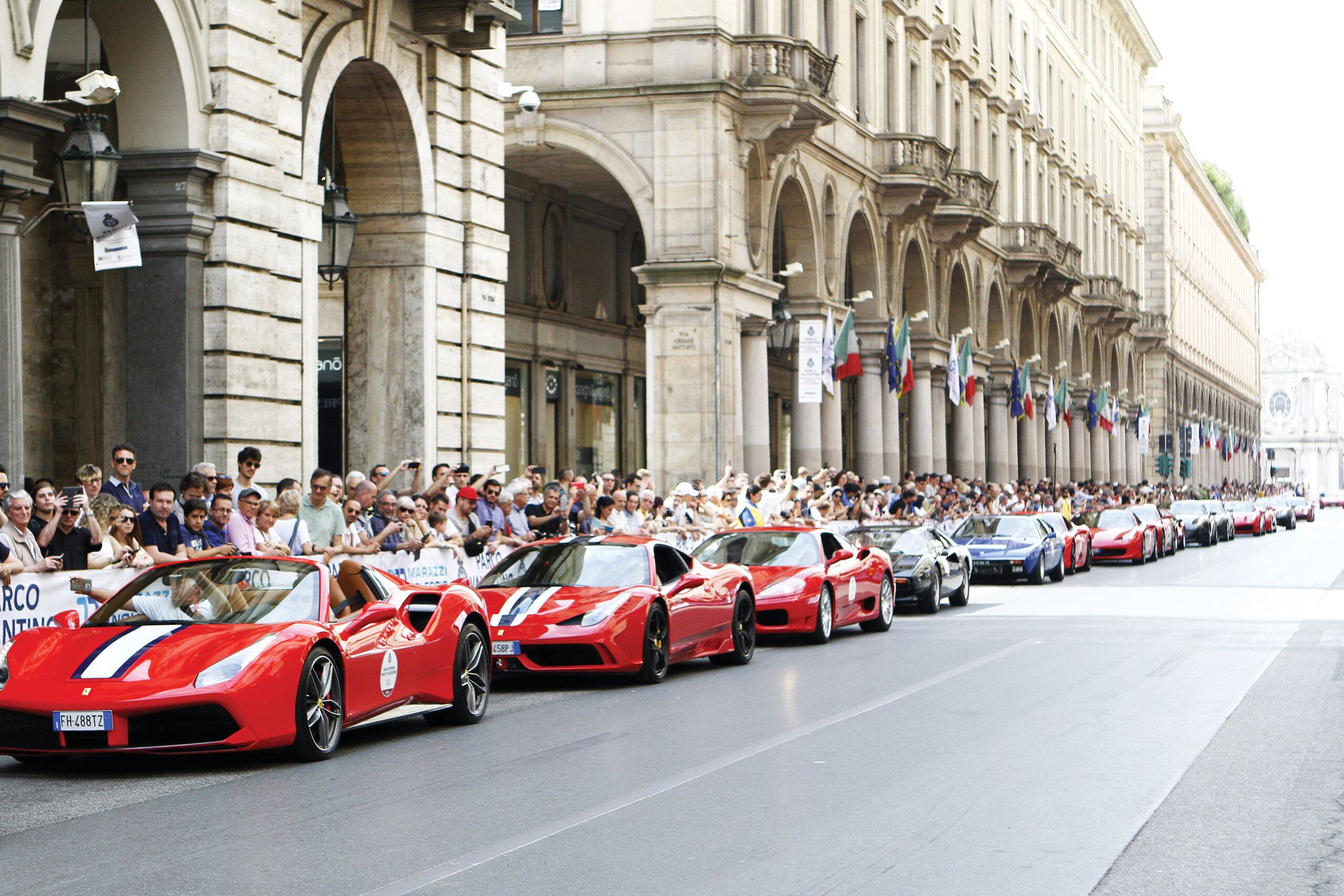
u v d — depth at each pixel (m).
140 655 10.18
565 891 7.00
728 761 10.44
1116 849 7.76
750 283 32.88
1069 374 67.56
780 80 32.19
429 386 21.86
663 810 8.78
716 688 14.79
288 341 18.77
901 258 43.28
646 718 12.70
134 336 17.41
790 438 47.41
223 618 10.95
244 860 7.64
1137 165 87.25
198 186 17.47
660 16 31.81
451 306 22.47
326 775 10.13
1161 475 87.81
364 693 11.26
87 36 17.50
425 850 7.82
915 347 45.66
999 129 55.69
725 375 31.77
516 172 34.94
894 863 7.48
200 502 13.16
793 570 19.41
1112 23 80.19
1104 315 70.50
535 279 35.88
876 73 42.16
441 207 22.19
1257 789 9.30
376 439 21.83
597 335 39.00
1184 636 19.31
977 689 14.18
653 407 31.73
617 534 16.67
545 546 16.34
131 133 17.44
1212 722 11.96
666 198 31.77
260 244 18.20
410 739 11.88
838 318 38.41
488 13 22.19
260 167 18.23
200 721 10.01
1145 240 88.19
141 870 7.45
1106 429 70.81
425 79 21.94
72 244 21.22
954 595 25.41
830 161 37.81
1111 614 23.14
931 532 24.89
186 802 9.22
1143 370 86.12
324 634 10.85
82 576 12.37
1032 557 30.70
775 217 36.53
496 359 23.53
